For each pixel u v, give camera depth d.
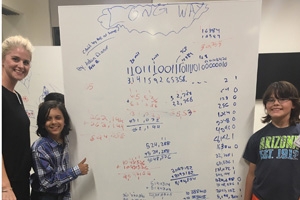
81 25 1.41
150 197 1.56
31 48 1.37
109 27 1.41
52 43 3.19
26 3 3.06
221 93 1.47
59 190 1.47
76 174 1.43
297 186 1.29
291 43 3.17
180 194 1.55
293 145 1.31
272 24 3.15
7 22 3.04
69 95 1.46
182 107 1.48
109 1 3.08
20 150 1.34
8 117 1.27
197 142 1.51
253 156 1.46
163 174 1.54
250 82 1.46
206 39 1.42
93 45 1.42
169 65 1.44
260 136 1.43
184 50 1.43
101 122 1.48
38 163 1.38
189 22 1.41
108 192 1.55
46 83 2.61
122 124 1.49
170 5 1.40
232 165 1.54
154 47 1.42
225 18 1.41
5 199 1.19
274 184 1.32
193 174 1.54
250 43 1.42
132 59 1.43
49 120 1.40
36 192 1.46
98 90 1.46
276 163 1.32
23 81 2.59
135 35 1.41
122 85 1.45
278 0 3.10
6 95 1.27
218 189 1.56
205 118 1.49
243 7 1.40
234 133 1.51
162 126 1.49
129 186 1.54
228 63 1.44
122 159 1.52
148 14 1.40
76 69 1.44
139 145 1.51
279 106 1.35
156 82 1.45
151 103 1.47
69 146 1.50
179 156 1.52
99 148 1.51
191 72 1.45
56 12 3.13
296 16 3.11
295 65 3.13
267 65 3.17
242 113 1.49
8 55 1.28
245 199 1.53
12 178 1.31
